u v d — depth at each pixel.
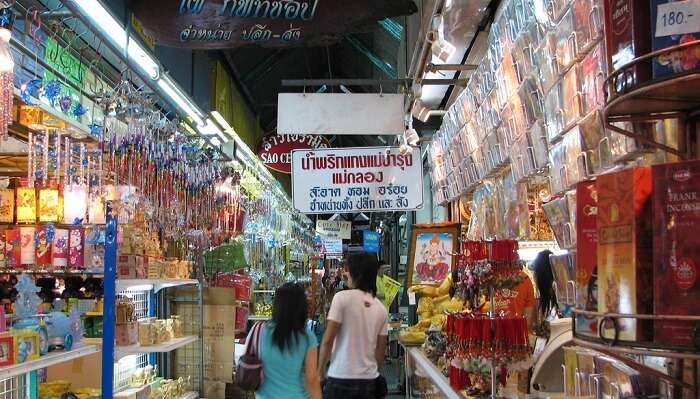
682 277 1.11
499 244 2.85
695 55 1.12
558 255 2.15
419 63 4.70
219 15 3.94
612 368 1.64
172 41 3.99
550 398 2.36
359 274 4.48
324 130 5.28
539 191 3.47
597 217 1.30
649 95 1.27
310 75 12.77
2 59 2.62
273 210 9.62
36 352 3.08
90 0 3.34
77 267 4.03
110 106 3.77
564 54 2.30
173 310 5.96
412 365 5.23
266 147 10.69
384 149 5.82
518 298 3.24
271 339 3.73
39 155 3.79
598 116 1.96
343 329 4.36
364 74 12.16
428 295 5.29
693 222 1.12
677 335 1.11
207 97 7.48
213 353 5.91
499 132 3.69
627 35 1.27
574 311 1.34
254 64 10.12
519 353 2.71
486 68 3.95
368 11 3.91
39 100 3.17
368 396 4.30
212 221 6.02
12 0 2.85
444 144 5.88
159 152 4.57
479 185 4.75
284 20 3.94
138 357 5.51
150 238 4.84
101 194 3.96
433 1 4.39
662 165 1.17
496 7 4.20
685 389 1.40
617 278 1.21
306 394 3.77
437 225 5.64
